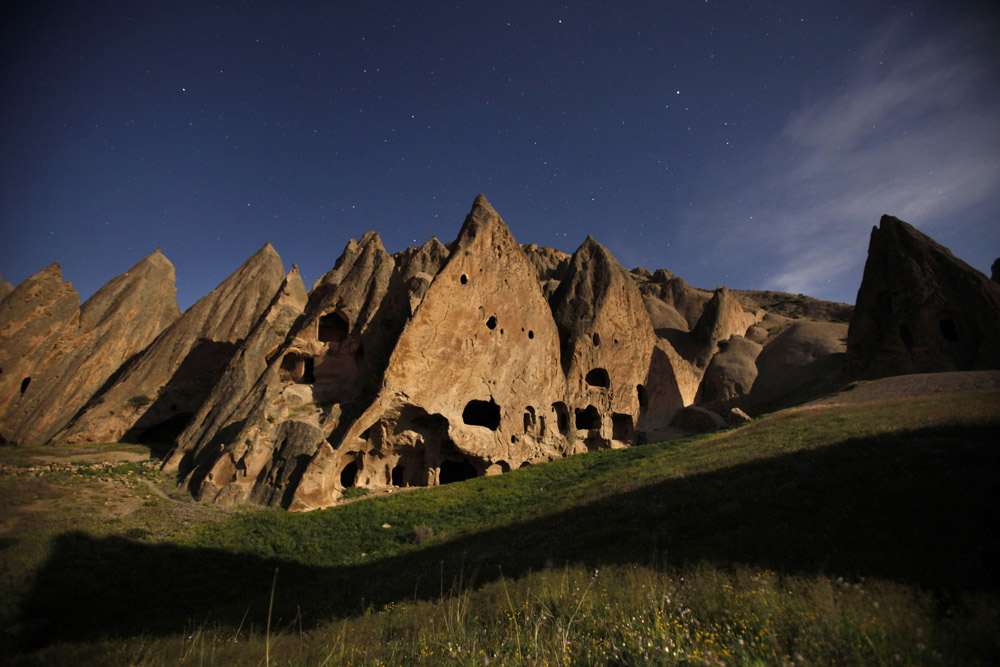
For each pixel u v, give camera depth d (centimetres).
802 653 526
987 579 667
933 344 4297
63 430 4156
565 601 792
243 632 1177
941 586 665
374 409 3062
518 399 3741
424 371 3309
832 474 1370
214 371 4691
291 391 3250
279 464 2834
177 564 1886
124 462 3169
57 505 2305
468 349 3559
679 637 591
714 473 1809
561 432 4125
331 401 3294
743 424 3478
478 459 3462
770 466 1683
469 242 3803
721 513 1296
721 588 743
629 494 1870
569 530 1614
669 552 1070
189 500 2653
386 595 1273
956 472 1136
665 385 4897
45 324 4750
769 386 5544
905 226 5069
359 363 3594
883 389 3409
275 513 2550
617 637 633
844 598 645
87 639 1292
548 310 4141
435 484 3294
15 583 1522
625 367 4625
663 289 9944
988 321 4125
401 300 3756
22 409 4372
